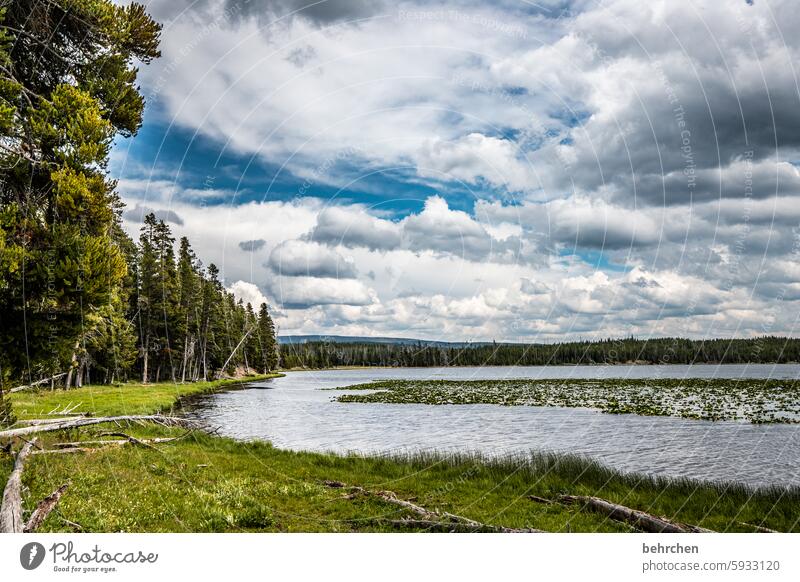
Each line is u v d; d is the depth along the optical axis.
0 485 8.46
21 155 11.93
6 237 11.33
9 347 12.05
